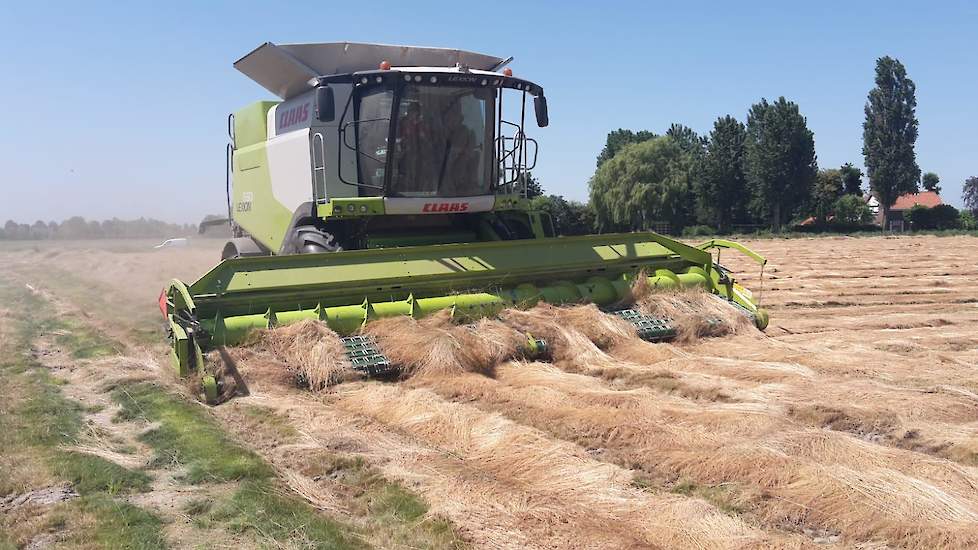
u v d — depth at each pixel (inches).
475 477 190.5
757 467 188.9
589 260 374.0
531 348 315.9
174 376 301.1
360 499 181.8
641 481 191.2
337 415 248.7
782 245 1593.3
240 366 282.7
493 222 408.5
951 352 356.2
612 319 342.0
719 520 164.4
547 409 246.8
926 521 160.4
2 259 1057.5
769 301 600.7
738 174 2738.7
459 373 287.9
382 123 362.0
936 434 220.8
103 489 188.1
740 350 332.2
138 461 209.2
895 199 2608.3
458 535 159.6
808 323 469.1
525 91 389.4
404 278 330.6
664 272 388.5
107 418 254.7
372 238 379.2
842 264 995.3
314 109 372.5
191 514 173.2
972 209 3774.6
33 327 449.7
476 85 371.9
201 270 694.5
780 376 282.0
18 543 158.1
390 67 368.8
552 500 176.9
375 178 368.2
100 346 378.0
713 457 196.9
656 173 2632.9
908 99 2534.5
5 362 339.9
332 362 287.0
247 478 194.7
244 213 481.7
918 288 689.0
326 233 369.7
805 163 2581.2
